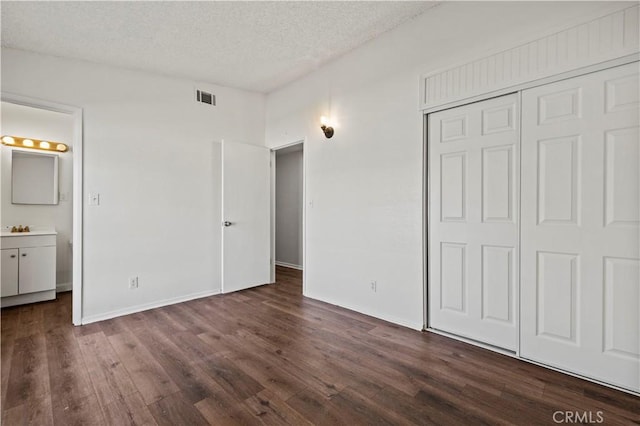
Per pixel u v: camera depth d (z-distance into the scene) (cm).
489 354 228
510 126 225
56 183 407
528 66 211
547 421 157
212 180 396
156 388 189
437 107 260
